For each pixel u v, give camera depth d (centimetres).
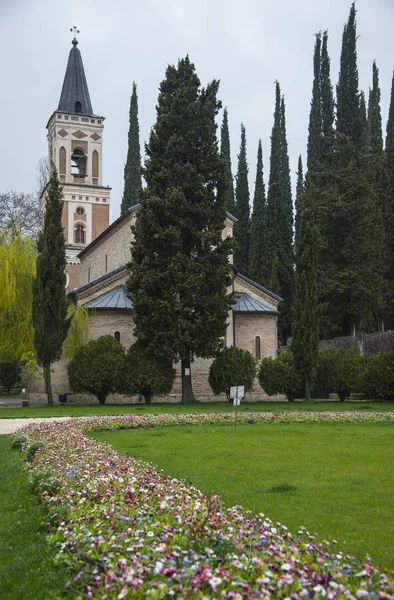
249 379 4022
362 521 908
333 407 3484
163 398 4197
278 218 6988
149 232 3825
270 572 557
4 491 1169
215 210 3988
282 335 7200
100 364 3781
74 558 691
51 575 675
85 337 4009
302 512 955
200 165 3919
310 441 1858
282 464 1411
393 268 6631
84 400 4122
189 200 3912
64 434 1795
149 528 738
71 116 6675
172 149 3881
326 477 1245
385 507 991
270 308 4816
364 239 5869
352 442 1830
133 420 2441
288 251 7119
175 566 600
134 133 7306
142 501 883
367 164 6066
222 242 3941
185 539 680
